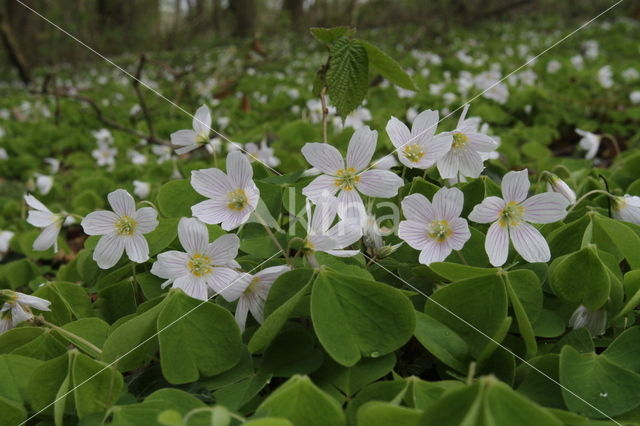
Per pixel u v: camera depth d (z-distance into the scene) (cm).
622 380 16
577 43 182
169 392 16
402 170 25
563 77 90
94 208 45
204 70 154
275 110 92
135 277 22
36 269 32
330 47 23
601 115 71
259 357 18
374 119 64
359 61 23
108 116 103
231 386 17
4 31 151
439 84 95
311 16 264
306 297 18
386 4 238
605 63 121
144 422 15
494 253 19
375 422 14
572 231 20
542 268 20
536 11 274
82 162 70
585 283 18
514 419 12
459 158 21
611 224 20
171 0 355
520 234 19
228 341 17
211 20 315
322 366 17
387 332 17
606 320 19
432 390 16
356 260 20
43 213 25
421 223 19
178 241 22
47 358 19
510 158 50
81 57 258
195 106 97
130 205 19
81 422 16
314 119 68
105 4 281
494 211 19
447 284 19
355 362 16
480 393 12
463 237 18
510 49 173
